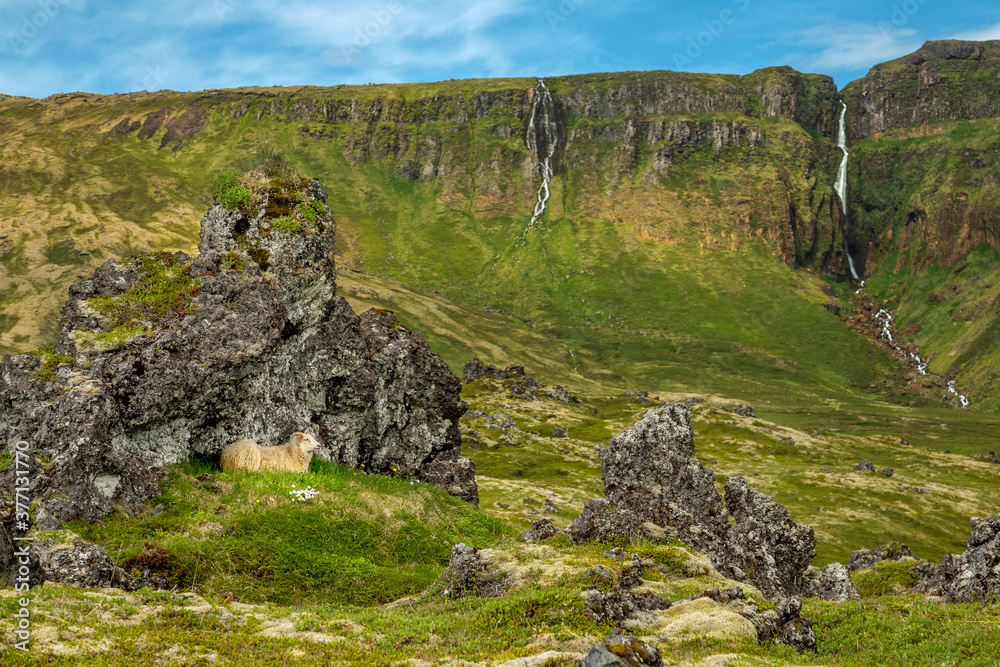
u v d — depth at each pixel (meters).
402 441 46.34
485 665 16.97
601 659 15.26
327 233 40.91
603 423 188.38
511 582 24.27
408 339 47.72
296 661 17.06
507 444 157.25
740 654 19.34
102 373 31.95
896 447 195.88
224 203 39.44
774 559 39.12
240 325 36.00
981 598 30.20
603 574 23.48
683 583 25.28
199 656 16.83
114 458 29.86
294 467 35.66
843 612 27.91
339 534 31.86
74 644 16.31
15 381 31.83
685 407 42.38
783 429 196.88
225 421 35.91
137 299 35.56
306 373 39.91
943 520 127.81
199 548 27.58
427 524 35.78
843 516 127.06
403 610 23.66
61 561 22.14
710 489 40.59
